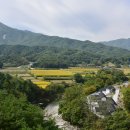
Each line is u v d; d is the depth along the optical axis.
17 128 38.84
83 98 138.88
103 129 102.00
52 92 187.00
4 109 41.66
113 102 137.00
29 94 166.62
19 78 184.12
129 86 166.62
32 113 43.38
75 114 120.12
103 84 198.75
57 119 128.38
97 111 123.44
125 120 100.06
